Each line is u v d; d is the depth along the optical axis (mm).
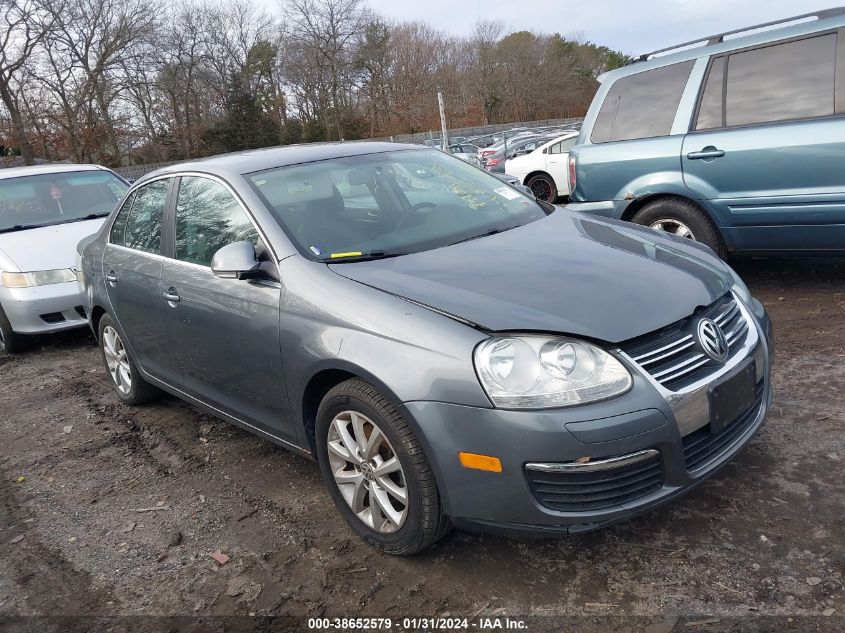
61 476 4051
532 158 15203
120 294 4332
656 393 2393
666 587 2486
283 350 3000
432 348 2480
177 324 3742
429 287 2732
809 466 3082
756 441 3350
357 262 3053
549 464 2318
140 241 4242
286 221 3279
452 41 65125
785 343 4508
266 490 3570
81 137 36000
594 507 2365
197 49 47312
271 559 2975
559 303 2541
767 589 2410
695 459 2533
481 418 2365
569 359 2352
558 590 2547
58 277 6645
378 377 2566
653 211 5777
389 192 3684
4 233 7152
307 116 57219
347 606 2617
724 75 5422
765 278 5984
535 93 67750
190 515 3426
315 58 54406
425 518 2594
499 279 2756
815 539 2619
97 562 3123
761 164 5133
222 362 3475
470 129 49875
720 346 2631
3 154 38594
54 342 7238
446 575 2707
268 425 3357
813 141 4883
